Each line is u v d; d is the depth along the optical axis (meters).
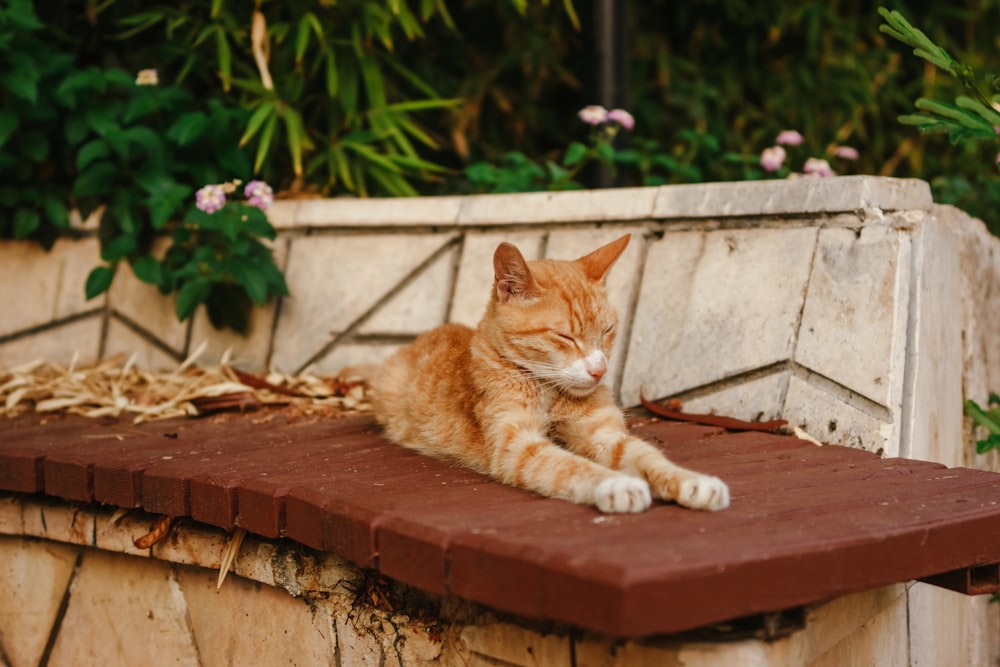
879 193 3.40
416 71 6.08
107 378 4.51
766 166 4.98
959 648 3.40
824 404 3.27
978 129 3.16
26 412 4.06
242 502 2.70
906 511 2.34
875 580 2.12
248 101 5.36
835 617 2.39
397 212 4.48
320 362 4.45
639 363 3.76
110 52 5.34
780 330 3.44
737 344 3.53
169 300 4.76
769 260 3.56
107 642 3.35
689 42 6.98
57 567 3.44
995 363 4.03
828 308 3.37
